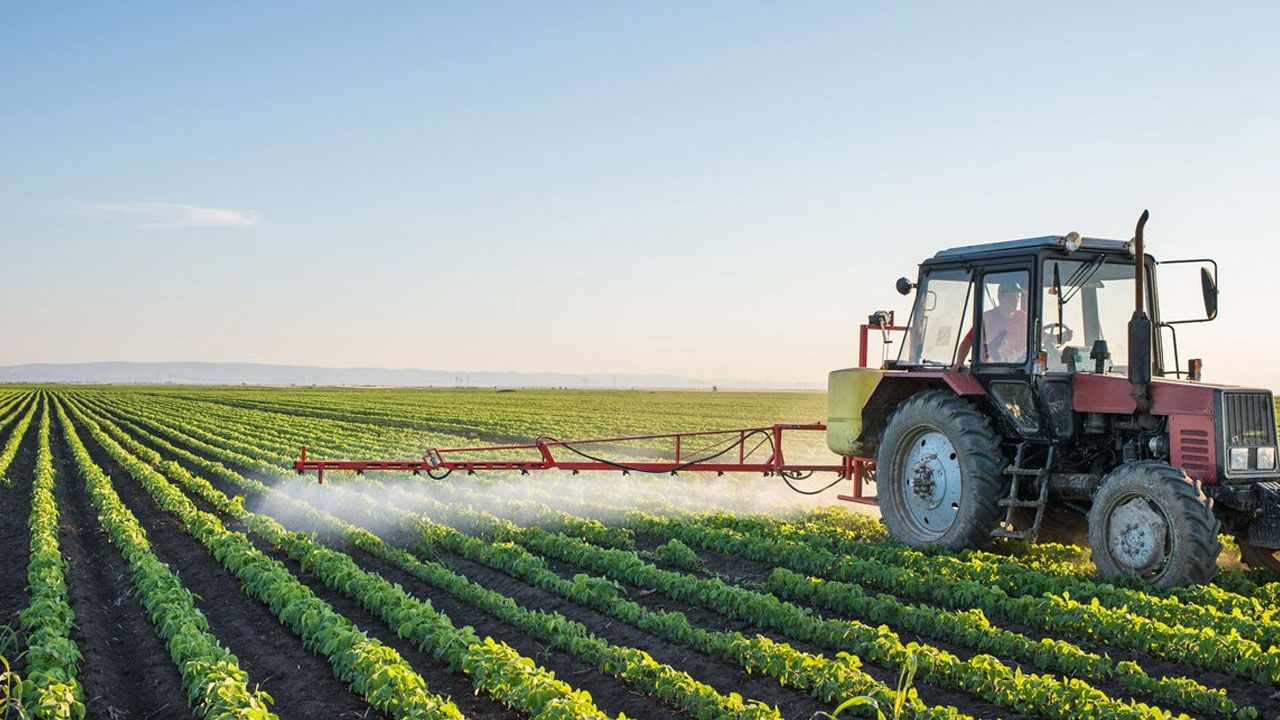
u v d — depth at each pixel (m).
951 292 11.60
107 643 9.12
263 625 9.70
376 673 7.33
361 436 35.75
